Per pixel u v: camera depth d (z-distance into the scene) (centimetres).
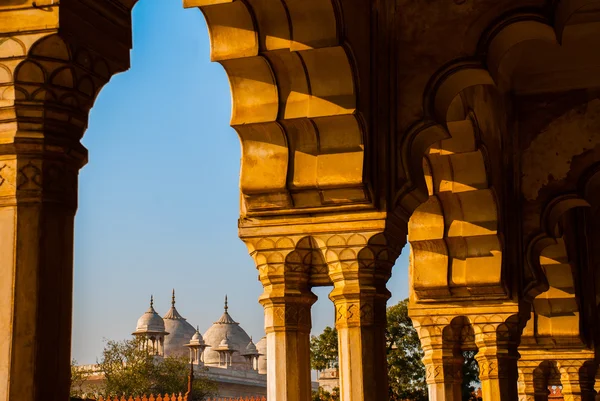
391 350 2192
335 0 550
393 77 618
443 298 870
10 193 339
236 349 5244
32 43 343
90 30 361
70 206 351
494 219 821
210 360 5159
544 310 1120
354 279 598
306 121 580
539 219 873
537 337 1135
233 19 559
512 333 863
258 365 5459
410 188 606
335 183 586
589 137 875
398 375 2180
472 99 759
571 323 1115
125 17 384
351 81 571
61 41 346
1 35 346
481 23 620
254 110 582
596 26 798
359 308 597
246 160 603
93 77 364
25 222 338
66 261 346
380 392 595
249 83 582
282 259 616
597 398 1534
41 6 346
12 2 346
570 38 821
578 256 1138
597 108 877
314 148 593
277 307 618
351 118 576
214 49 568
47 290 337
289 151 596
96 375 3747
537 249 879
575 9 623
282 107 579
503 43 637
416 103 613
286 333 617
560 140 879
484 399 866
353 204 595
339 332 603
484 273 838
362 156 584
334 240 602
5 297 332
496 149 835
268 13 556
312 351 2248
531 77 881
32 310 332
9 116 343
